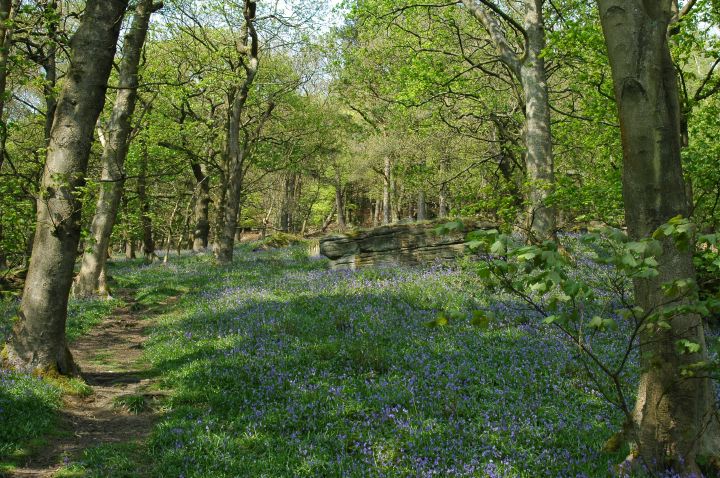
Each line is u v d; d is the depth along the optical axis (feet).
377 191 181.78
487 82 86.02
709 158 32.81
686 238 12.16
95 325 56.70
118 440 26.20
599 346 38.06
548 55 52.75
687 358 18.47
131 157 96.22
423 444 23.76
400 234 74.33
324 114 119.96
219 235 103.04
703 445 18.72
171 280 83.71
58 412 28.84
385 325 44.75
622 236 11.83
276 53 113.70
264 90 109.91
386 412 26.63
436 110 84.64
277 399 29.78
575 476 20.48
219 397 30.17
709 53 39.88
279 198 211.61
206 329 47.19
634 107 18.67
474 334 41.78
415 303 52.47
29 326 33.58
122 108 68.18
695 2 43.14
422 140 96.12
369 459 22.31
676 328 18.43
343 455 22.71
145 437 26.55
